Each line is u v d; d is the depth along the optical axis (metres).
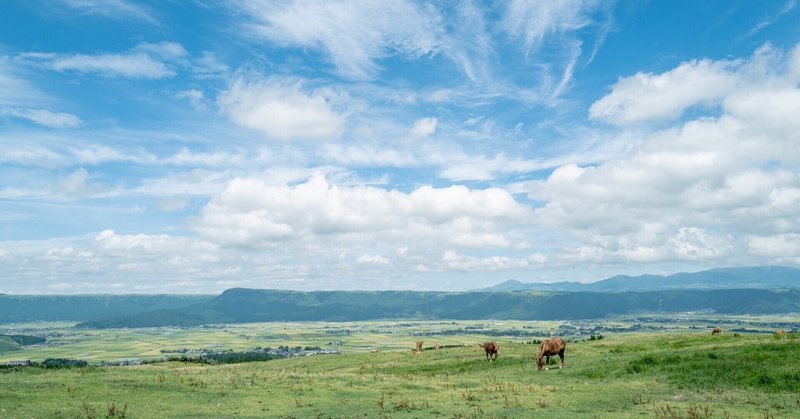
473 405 26.70
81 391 28.31
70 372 37.69
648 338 66.75
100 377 34.00
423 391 32.28
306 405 27.02
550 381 36.16
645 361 39.78
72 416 22.61
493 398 28.80
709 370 34.12
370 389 32.66
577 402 27.09
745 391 29.12
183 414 24.00
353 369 51.12
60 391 28.08
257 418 23.39
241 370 48.06
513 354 55.66
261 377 37.69
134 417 22.89
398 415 24.02
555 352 42.78
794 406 24.31
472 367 47.78
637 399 27.50
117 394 28.09
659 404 25.89
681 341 56.56
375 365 53.50
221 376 37.44
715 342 52.03
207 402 27.22
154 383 31.98
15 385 29.48
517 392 30.80
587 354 52.69
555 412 24.20
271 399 28.61
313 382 35.56
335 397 29.69
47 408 23.95
